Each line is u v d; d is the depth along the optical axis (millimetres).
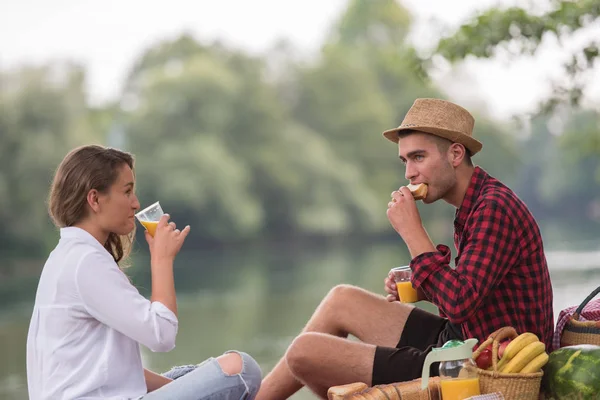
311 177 121000
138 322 5445
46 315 5508
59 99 84188
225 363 5723
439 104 6660
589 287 31562
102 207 5707
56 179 5746
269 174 118812
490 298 6477
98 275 5484
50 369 5465
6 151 82375
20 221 82375
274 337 28312
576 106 17703
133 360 5625
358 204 122250
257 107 120062
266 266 76750
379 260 80875
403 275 6809
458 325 6742
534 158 170250
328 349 6566
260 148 119938
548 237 99125
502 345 6059
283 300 41969
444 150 6633
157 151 112688
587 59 16156
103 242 5840
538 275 6520
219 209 109375
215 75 118438
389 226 127750
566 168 162250
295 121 133375
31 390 5598
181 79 117062
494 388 5930
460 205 6727
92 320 5551
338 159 131125
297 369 6660
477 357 6059
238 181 111188
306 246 121562
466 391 5855
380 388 6020
